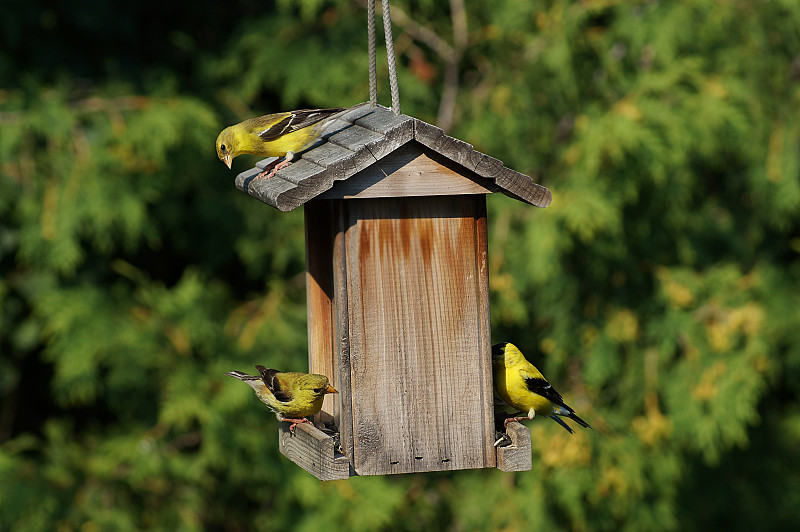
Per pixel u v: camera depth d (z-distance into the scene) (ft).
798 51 49.78
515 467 19.67
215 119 44.57
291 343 45.32
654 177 42.42
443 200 19.54
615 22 45.24
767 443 56.18
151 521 45.03
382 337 19.54
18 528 41.88
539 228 42.34
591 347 45.80
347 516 44.57
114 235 45.70
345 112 21.42
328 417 22.93
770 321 47.26
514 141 45.32
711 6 44.16
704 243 50.52
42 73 44.37
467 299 19.71
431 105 46.62
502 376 22.77
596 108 43.83
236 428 44.06
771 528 55.77
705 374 45.29
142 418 46.75
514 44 46.19
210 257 48.42
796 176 47.88
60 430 46.29
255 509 50.26
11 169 42.42
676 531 51.47
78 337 42.78
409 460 19.67
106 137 42.29
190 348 44.73
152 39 48.24
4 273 44.91
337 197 18.90
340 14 47.42
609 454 43.24
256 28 47.47
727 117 43.16
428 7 47.39
